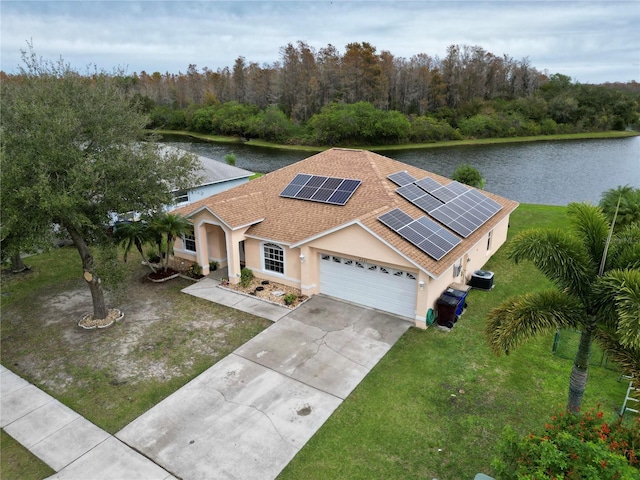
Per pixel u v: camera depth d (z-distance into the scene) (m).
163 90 112.50
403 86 94.25
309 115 87.75
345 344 14.63
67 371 13.49
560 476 6.93
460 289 16.78
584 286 9.70
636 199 22.78
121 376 13.21
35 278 20.34
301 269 17.81
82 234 15.00
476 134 83.25
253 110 90.88
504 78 103.88
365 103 76.81
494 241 22.50
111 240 15.82
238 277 19.23
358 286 17.06
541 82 107.44
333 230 16.36
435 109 93.06
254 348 14.51
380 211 17.19
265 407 11.78
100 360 14.01
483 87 99.69
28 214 12.93
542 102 90.25
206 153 69.38
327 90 90.06
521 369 13.26
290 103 93.25
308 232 17.95
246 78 108.06
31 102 14.15
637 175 51.38
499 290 18.75
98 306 16.11
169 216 19.03
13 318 16.70
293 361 13.77
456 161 61.00
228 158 46.06
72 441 10.76
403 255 15.02
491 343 9.87
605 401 11.79
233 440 10.68
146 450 10.44
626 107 90.94
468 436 10.70
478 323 15.92
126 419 11.46
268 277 19.41
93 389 12.66
